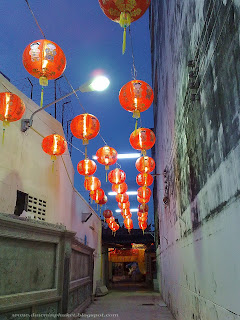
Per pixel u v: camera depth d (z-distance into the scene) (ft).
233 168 9.18
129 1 13.15
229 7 8.93
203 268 14.60
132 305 42.93
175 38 22.47
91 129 22.71
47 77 17.26
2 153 25.64
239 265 8.90
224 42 9.59
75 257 31.32
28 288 18.01
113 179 36.35
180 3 19.51
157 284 70.08
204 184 13.76
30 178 30.09
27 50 16.75
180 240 23.73
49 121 35.29
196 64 14.08
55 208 35.19
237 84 8.45
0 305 15.12
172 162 27.94
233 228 9.41
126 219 57.77
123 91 18.39
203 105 13.35
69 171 42.19
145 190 39.88
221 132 10.43
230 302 9.97
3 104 20.52
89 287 42.11
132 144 25.03
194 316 17.56
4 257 16.05
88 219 55.36
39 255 19.57
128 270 147.23
